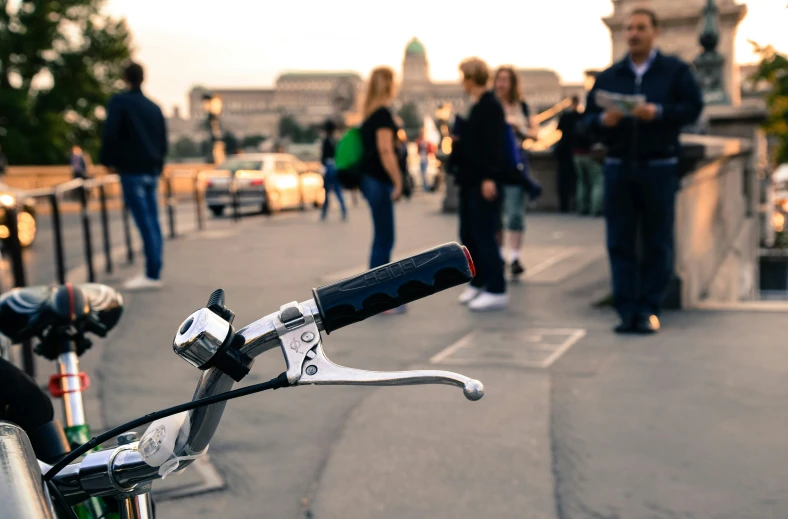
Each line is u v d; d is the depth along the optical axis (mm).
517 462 3449
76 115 57969
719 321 5969
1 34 56031
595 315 6320
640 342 5402
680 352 5113
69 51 57781
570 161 15617
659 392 4324
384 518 2998
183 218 19938
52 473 1146
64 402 2023
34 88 57750
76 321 2027
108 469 1183
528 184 6969
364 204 23469
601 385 4465
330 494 3201
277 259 10242
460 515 3000
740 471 3312
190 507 3154
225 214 21578
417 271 1041
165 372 5043
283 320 1056
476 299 6746
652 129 5453
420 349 5402
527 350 5277
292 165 21844
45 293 2057
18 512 872
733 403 4121
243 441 3812
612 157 5598
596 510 3014
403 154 6809
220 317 1059
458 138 6871
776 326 5754
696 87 5406
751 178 13320
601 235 11672
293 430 3951
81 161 29234
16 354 5410
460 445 3645
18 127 55719
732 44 17281
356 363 5055
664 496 3107
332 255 10516
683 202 6496
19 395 1592
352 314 1044
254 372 4957
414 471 3391
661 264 5652
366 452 3605
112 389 4695
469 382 985
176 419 1149
